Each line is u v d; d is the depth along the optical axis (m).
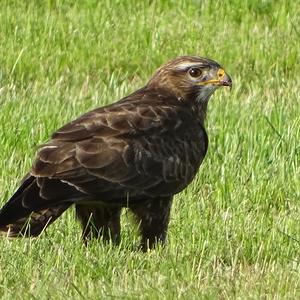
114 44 22.61
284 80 21.16
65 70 21.44
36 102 18.72
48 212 12.57
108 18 23.67
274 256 13.62
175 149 13.52
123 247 13.55
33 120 17.78
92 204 13.27
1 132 17.09
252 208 15.18
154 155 13.27
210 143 17.30
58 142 12.88
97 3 24.42
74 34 22.81
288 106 18.91
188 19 23.83
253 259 13.62
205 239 13.80
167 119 13.59
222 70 14.34
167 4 24.53
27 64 21.30
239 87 20.61
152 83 14.34
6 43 22.17
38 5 24.36
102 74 21.44
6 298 11.86
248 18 24.05
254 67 22.00
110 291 12.11
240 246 13.73
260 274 12.81
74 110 18.41
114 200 13.07
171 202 13.73
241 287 12.32
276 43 22.83
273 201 15.63
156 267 12.90
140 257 13.16
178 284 12.37
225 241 13.85
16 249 13.07
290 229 14.45
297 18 24.17
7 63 21.33
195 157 13.85
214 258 13.25
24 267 12.70
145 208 13.52
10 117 17.83
